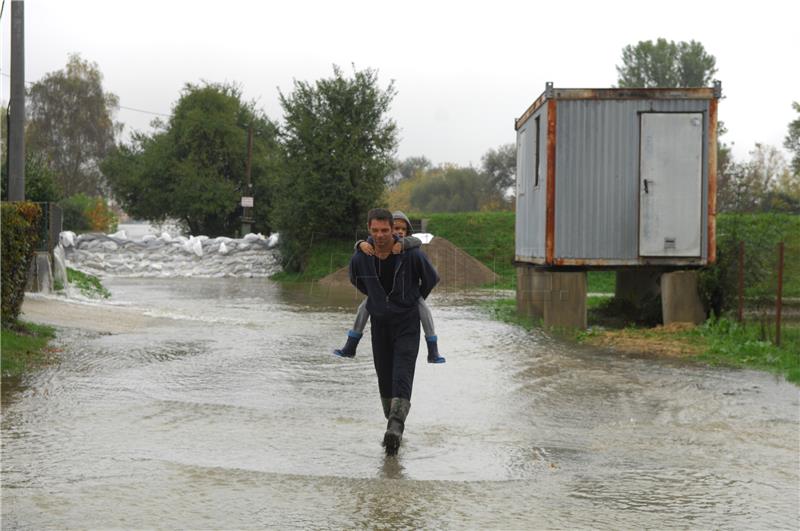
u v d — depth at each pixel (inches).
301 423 281.6
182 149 2044.8
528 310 662.5
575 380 377.4
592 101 600.1
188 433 262.8
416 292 254.8
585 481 217.8
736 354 448.1
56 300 650.2
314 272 1226.0
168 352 439.2
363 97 1314.0
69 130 3056.1
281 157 1336.1
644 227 599.8
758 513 193.0
